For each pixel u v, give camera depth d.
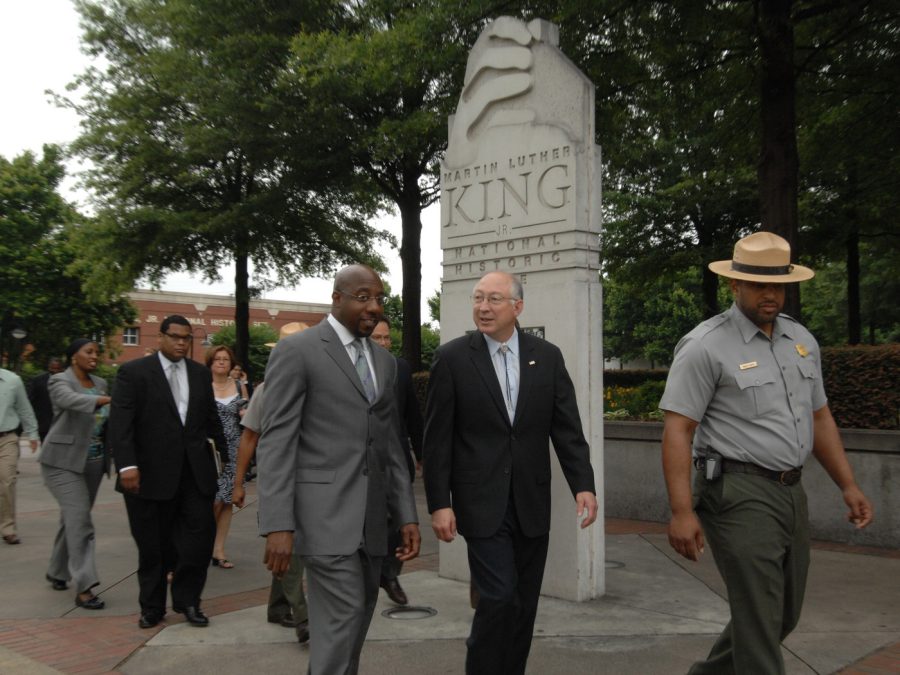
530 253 5.56
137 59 19.56
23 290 32.53
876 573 5.98
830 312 34.78
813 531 7.30
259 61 15.91
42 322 33.81
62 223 34.03
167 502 4.91
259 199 18.00
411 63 11.31
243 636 4.64
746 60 10.61
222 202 19.95
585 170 5.35
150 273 20.80
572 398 3.71
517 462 3.48
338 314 3.26
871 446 6.95
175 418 4.90
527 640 3.54
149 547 4.88
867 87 11.52
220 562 6.60
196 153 18.16
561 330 5.36
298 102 15.75
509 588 3.30
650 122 12.44
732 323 3.10
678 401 3.02
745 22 9.62
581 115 5.36
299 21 15.90
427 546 7.30
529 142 5.60
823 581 5.74
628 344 51.91
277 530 2.92
